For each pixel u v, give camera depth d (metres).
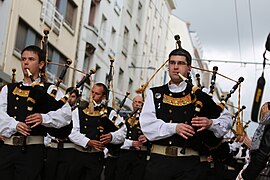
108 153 9.72
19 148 5.31
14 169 5.38
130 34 31.17
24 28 17.81
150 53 36.41
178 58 5.42
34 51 5.56
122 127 7.91
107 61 26.98
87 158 7.52
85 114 7.70
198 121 5.04
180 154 5.22
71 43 21.72
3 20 16.44
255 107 3.12
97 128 7.67
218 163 7.76
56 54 20.42
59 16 20.28
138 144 9.40
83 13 22.95
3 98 5.46
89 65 24.44
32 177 5.32
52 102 5.40
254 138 4.25
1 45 16.31
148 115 5.38
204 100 5.09
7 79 16.48
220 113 5.23
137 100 9.77
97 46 25.08
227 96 5.65
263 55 3.73
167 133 5.17
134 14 31.78
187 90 5.43
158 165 5.24
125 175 9.64
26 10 17.72
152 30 36.66
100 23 25.42
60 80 5.72
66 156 7.46
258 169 4.00
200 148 5.23
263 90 3.12
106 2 26.08
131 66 31.61
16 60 17.34
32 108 5.33
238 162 9.94
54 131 5.55
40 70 5.64
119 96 29.52
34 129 5.36
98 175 7.62
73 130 7.42
